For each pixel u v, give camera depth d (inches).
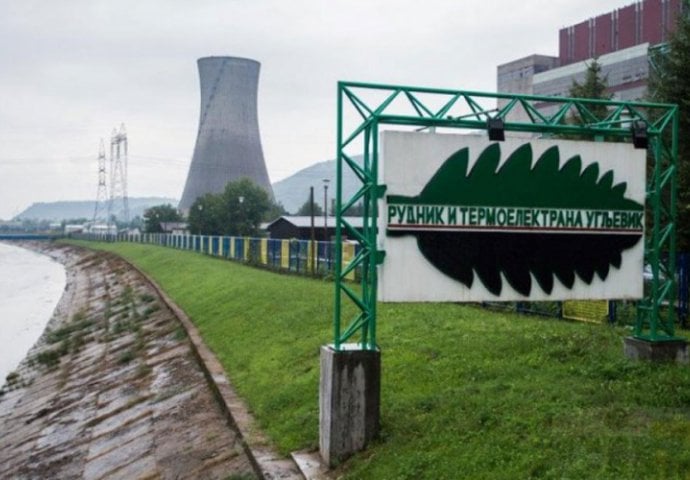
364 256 347.9
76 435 645.3
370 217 354.6
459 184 360.2
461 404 349.7
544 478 254.2
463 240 361.1
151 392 681.6
